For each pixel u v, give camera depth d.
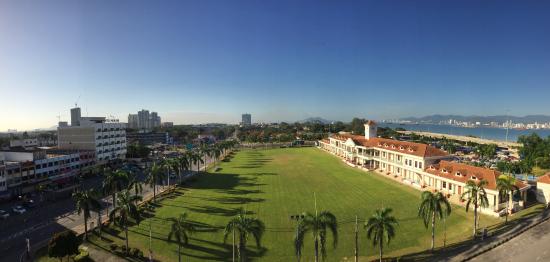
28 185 106.62
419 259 50.25
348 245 56.38
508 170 111.94
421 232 60.91
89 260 52.09
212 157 179.62
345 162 149.25
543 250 51.72
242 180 114.25
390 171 120.94
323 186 101.56
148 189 103.31
